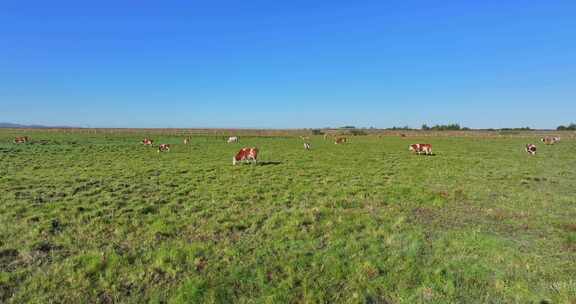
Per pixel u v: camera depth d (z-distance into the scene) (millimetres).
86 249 8703
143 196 14539
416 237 9383
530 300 6289
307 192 15477
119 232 9852
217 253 8422
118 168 23281
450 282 6895
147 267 7641
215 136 82688
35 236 9500
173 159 29797
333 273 7367
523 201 13945
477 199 14266
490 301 6344
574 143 57812
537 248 8750
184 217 11359
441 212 12250
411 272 7375
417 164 27031
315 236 9594
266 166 24953
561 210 12555
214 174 20734
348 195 14953
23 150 35594
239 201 13703
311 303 6332
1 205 12625
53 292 6707
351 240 9203
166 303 6414
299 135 98062
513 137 84500
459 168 24516
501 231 10156
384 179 19500
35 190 15414
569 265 7695
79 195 14633
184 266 7758
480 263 7785
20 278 7227
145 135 81688
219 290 6723
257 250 8594
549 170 23844
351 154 36156
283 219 11094
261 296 6566
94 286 6930
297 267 7660
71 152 34719
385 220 11086
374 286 6906
